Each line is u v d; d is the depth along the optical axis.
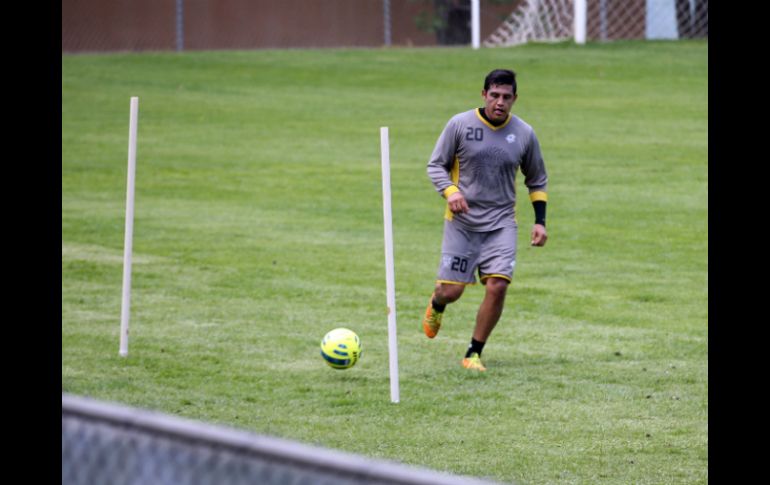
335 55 91.88
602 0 95.19
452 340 28.91
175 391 23.98
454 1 105.31
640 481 18.89
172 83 81.12
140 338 28.70
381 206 48.59
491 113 25.42
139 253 39.94
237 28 104.62
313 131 66.19
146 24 103.12
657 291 34.41
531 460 19.84
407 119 69.38
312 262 38.59
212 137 64.62
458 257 25.94
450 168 25.98
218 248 40.75
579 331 29.81
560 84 78.69
